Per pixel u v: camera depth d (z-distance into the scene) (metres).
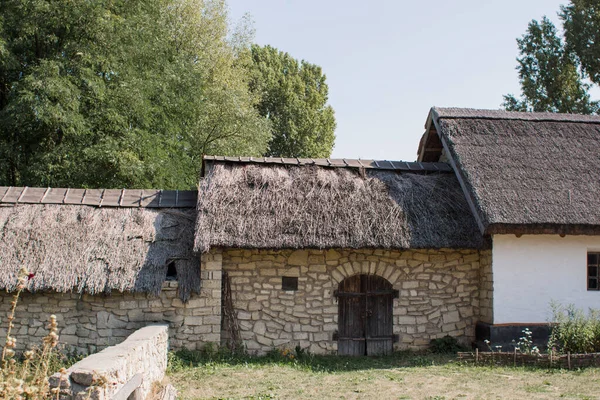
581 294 10.52
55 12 16.02
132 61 17.39
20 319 9.59
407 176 11.63
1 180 16.64
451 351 10.55
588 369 8.77
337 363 9.70
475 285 10.91
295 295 10.38
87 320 9.68
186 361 9.30
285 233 9.83
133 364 6.28
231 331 10.10
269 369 9.05
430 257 10.84
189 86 19.23
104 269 9.58
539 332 10.26
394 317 10.66
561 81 24.06
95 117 16.48
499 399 7.21
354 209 10.41
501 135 11.77
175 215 10.77
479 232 10.41
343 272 10.54
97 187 16.62
